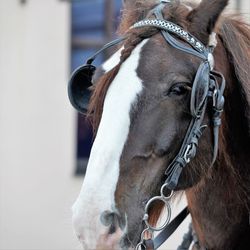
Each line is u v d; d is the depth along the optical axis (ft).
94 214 15.80
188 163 17.43
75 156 46.29
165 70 16.81
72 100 18.29
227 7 18.43
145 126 16.53
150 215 17.12
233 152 18.93
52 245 45.60
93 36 47.32
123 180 16.29
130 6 18.53
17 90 45.65
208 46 17.61
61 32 45.83
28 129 45.75
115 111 16.42
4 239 45.60
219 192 18.98
